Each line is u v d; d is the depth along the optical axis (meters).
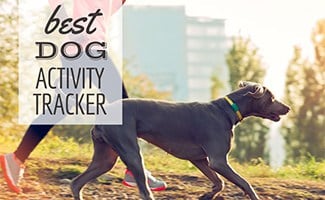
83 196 3.03
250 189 2.84
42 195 3.02
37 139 2.91
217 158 2.86
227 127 2.90
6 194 3.01
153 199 2.78
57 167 3.28
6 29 4.79
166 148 2.87
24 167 3.04
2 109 4.80
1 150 3.86
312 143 5.83
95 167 2.87
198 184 3.21
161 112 2.84
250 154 5.81
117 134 2.78
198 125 2.86
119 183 3.16
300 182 3.32
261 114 2.97
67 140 4.64
